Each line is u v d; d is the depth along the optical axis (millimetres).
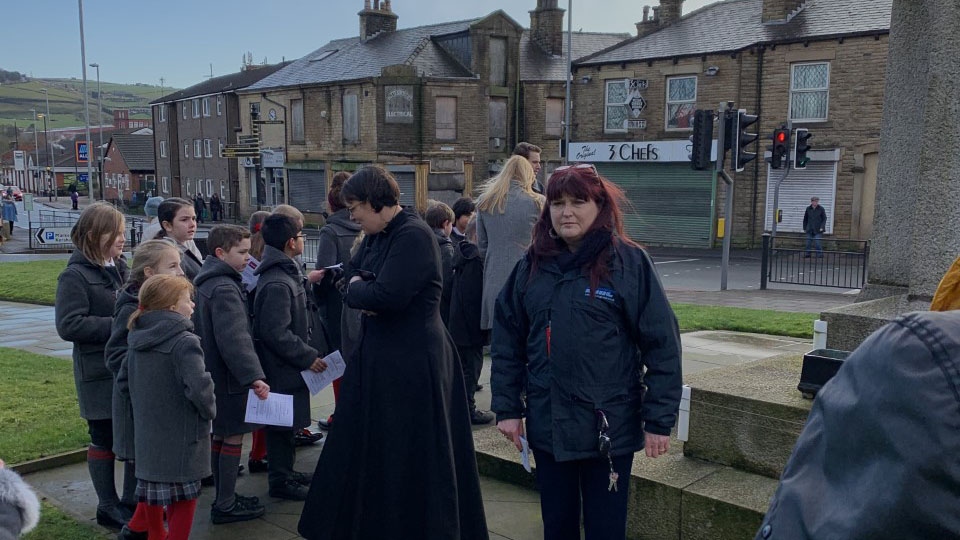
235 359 4219
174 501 3793
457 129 32938
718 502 3588
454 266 5941
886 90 5082
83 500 4695
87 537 4098
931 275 4312
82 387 4305
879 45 22250
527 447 3205
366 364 3639
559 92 34031
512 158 5648
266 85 40750
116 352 4023
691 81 26391
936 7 4109
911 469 1199
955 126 4133
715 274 19094
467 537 3648
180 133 56219
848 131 23141
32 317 12336
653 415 2939
